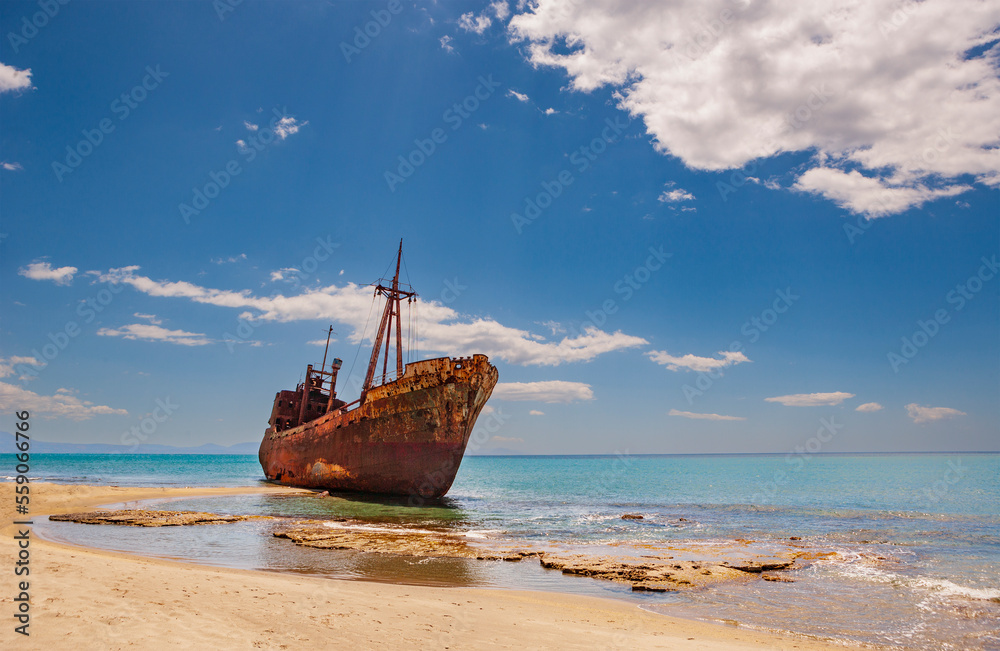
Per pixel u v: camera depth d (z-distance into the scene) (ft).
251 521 71.46
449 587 37.52
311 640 22.20
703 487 179.83
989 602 35.91
